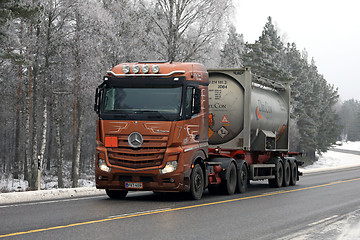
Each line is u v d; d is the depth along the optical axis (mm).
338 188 28500
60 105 56094
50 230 11766
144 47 43562
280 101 30938
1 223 12867
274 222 14008
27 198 19516
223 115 24922
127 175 18625
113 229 12016
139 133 18484
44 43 45406
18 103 56594
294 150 120312
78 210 15750
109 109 18906
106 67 44625
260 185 31688
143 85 18891
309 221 14359
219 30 41562
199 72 20234
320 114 137375
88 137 84562
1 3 35375
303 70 118312
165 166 18359
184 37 42219
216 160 22922
